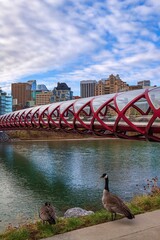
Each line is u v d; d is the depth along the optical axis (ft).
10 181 126.21
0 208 82.33
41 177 132.16
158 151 216.13
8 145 328.90
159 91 71.15
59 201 89.04
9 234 24.94
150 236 23.00
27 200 92.02
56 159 189.98
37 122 168.96
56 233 24.61
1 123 276.62
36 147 292.20
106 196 27.66
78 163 165.68
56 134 419.33
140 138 80.07
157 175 122.52
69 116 140.36
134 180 113.29
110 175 125.39
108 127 86.94
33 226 26.50
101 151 227.81
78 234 23.94
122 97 84.64
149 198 34.55
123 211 25.89
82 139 383.65
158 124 70.64
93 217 27.61
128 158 179.11
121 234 23.58
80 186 109.09
